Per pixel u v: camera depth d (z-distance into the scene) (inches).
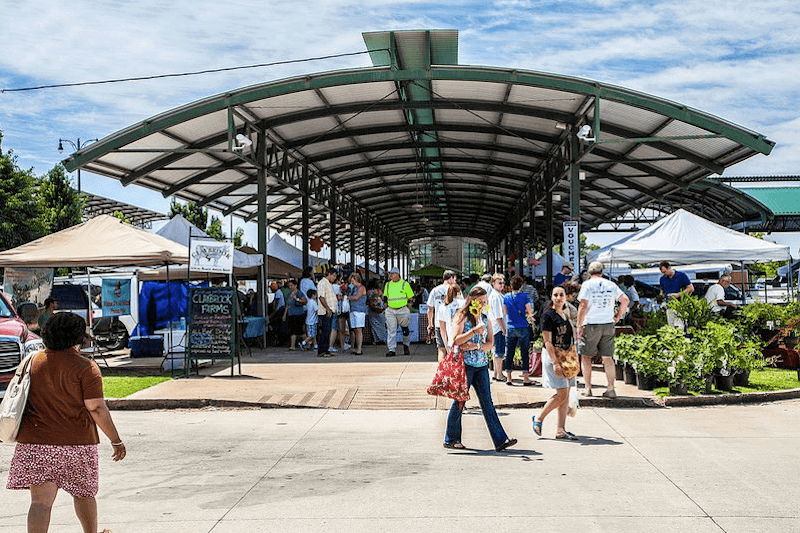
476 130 893.2
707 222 774.5
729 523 221.1
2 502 255.1
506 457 317.1
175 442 355.9
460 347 333.4
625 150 876.0
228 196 1166.3
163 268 864.3
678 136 746.8
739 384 520.4
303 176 1038.4
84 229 649.6
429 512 235.0
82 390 186.2
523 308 527.5
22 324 470.6
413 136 976.9
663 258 741.9
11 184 1268.5
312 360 685.3
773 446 336.2
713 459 309.9
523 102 778.8
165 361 625.6
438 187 1398.9
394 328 722.8
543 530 215.5
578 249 794.2
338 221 1581.0
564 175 917.8
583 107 768.3
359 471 293.7
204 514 236.2
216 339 567.2
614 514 231.0
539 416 359.3
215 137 827.4
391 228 2144.4
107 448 343.3
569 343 352.2
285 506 244.1
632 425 392.2
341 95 771.4
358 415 430.0
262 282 824.3
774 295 1283.2
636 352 495.2
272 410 450.0
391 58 690.2
